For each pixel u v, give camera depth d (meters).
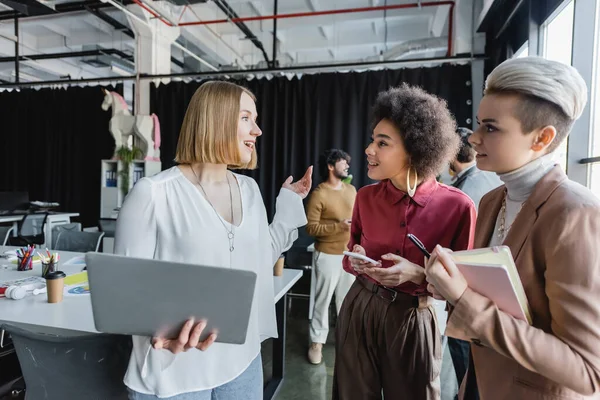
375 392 1.27
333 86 4.69
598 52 2.03
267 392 2.10
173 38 5.54
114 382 1.07
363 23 5.59
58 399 1.11
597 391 0.62
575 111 0.71
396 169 1.18
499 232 0.89
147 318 0.76
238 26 5.09
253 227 1.01
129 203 0.88
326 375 2.36
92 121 5.80
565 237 0.65
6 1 3.82
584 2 2.04
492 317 0.68
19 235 4.48
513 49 3.45
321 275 2.51
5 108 6.19
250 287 0.74
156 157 5.04
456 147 1.19
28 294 1.61
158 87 5.35
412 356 1.16
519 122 0.73
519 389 0.74
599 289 0.62
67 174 5.95
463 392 1.01
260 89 5.05
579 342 0.63
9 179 6.25
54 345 1.03
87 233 3.00
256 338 1.04
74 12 5.35
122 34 6.16
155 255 0.90
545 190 0.73
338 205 2.54
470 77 4.19
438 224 1.17
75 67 7.75
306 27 5.90
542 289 0.72
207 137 0.91
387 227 1.25
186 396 0.90
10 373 1.55
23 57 6.33
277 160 5.03
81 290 1.68
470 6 4.21
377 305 1.21
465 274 0.72
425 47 4.89
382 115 1.20
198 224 0.90
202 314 0.76
